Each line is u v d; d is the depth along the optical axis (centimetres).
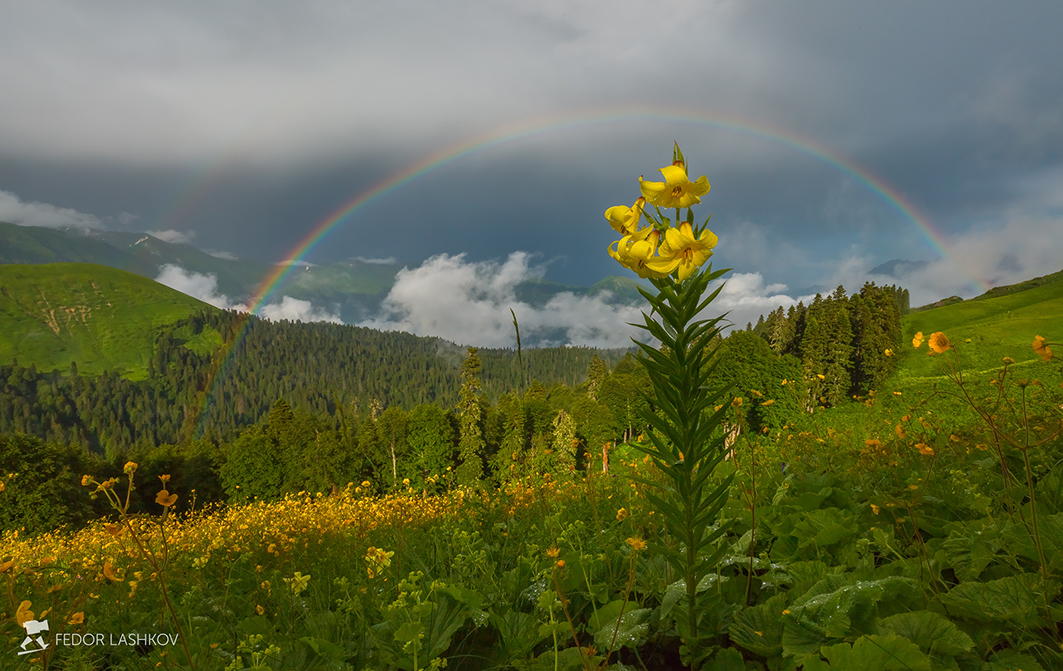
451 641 273
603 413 4528
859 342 6488
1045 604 192
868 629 197
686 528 216
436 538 405
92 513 4169
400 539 387
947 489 351
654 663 238
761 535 334
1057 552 215
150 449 6172
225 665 246
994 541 248
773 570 277
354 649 262
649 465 492
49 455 4181
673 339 206
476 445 5781
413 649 216
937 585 242
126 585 353
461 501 560
